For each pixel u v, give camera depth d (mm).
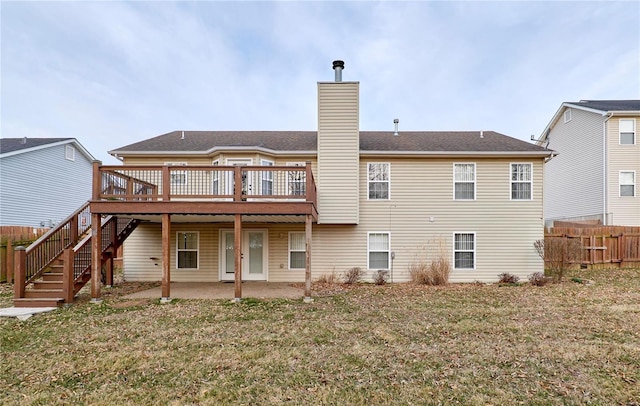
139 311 7805
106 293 9953
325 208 11430
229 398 3930
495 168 12203
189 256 12570
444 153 11906
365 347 5480
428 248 12141
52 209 19172
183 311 7797
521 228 12109
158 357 5109
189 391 4094
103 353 5277
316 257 12227
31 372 4637
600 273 12977
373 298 9234
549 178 21891
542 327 6496
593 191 18000
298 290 10469
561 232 14281
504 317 7227
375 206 12219
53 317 7301
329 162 11469
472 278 12094
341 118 11516
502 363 4844
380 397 3924
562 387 4141
